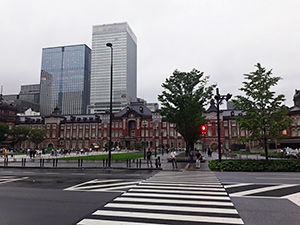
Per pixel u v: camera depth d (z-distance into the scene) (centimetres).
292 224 621
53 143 9100
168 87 3034
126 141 8550
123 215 691
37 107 17638
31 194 996
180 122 3130
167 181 1348
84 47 18750
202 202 844
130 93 17175
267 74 2098
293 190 1073
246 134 7381
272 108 2031
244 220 650
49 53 19225
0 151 5572
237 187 1146
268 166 1916
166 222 629
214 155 4775
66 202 852
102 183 1283
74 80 18362
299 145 5822
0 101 9275
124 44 16862
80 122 9144
